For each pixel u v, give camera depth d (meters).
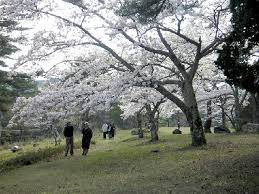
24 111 22.73
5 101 40.81
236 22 12.37
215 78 31.50
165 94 23.66
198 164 16.86
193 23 25.03
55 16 21.61
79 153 27.48
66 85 23.17
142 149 25.48
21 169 20.94
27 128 45.88
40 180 16.97
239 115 34.00
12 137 43.34
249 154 17.91
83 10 21.56
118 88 22.31
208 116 38.06
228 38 13.27
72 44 22.22
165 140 31.28
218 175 13.92
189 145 24.00
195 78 31.42
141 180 14.91
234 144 22.66
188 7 17.09
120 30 20.81
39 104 22.48
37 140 42.28
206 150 21.00
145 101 30.20
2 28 29.81
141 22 14.71
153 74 24.81
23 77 40.09
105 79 25.30
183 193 11.79
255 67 12.80
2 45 34.41
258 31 12.18
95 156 24.09
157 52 23.03
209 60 30.56
